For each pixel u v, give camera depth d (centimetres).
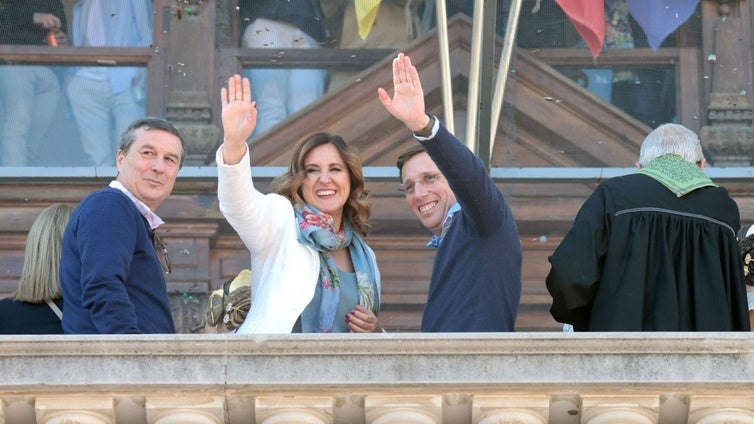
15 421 1100
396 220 1858
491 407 1098
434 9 1898
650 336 1098
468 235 1231
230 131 1216
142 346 1086
